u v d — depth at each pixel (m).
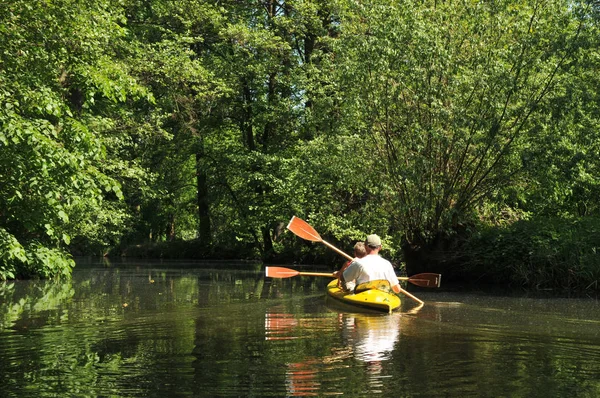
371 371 4.55
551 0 12.72
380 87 13.25
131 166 21.11
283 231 27.06
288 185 20.89
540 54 12.83
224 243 30.91
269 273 10.79
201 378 4.36
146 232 40.44
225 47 26.55
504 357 5.05
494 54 12.92
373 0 13.34
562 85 12.88
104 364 4.80
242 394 3.97
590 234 13.32
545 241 13.06
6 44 11.82
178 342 5.73
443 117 12.70
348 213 18.00
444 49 12.73
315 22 24.00
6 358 5.05
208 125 27.38
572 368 4.69
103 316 7.63
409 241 14.28
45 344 5.67
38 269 13.85
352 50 13.57
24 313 7.96
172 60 20.28
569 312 8.27
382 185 13.39
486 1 12.92
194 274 17.17
